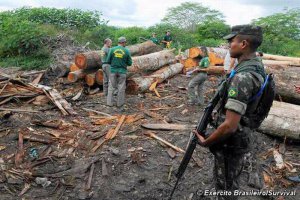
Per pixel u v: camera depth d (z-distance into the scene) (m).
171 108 7.24
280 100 6.87
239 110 2.63
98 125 6.11
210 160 5.14
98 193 4.47
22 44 12.60
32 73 9.09
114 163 4.98
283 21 26.64
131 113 6.91
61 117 6.42
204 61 7.16
